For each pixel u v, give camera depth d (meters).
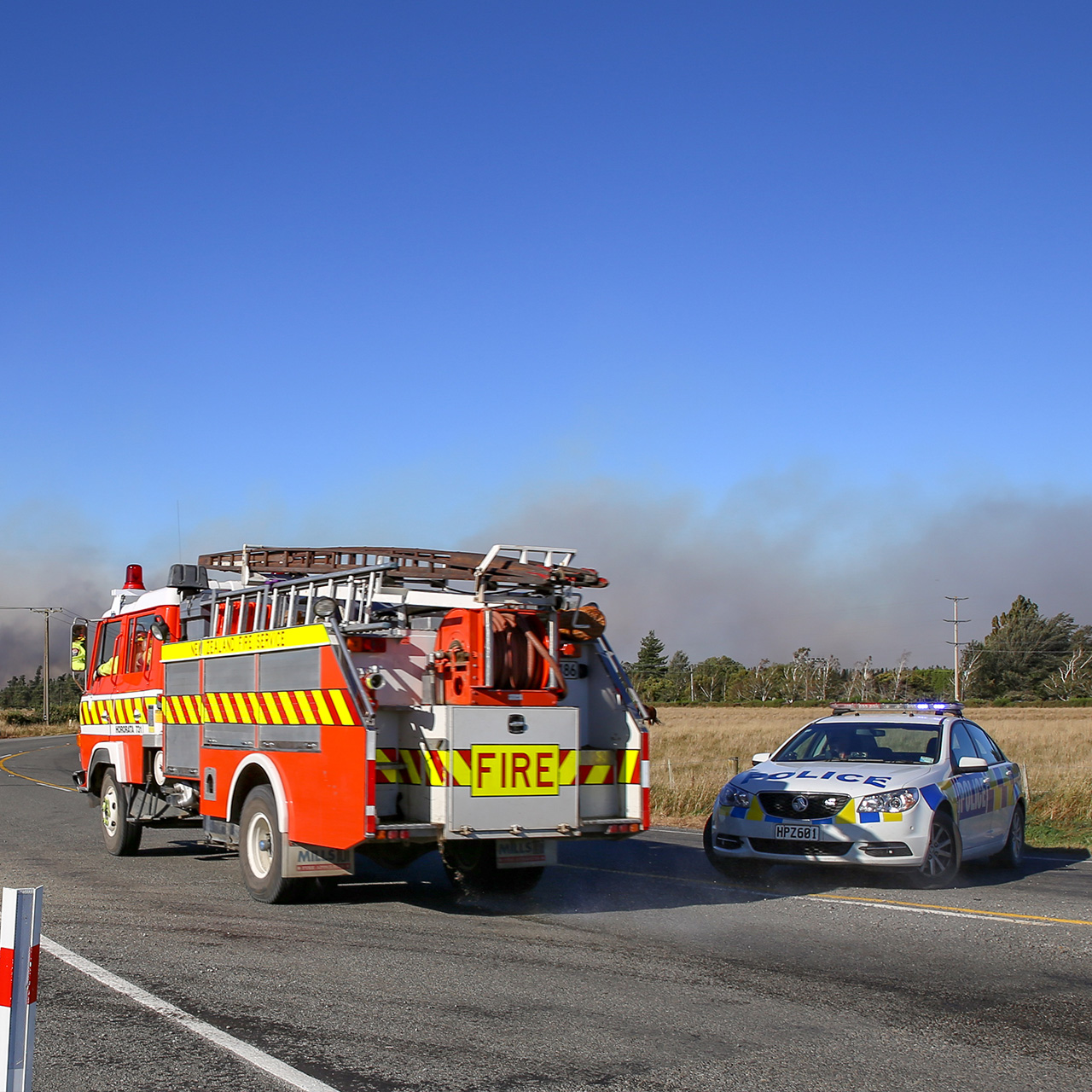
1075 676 114.38
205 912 8.87
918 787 10.23
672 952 7.47
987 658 119.31
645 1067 5.10
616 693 9.73
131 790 12.27
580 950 7.53
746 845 10.43
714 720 65.50
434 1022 5.76
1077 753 32.81
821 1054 5.32
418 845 9.54
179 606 11.36
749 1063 5.18
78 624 13.66
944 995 6.42
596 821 9.27
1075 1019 5.95
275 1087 4.77
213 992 6.30
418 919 8.62
